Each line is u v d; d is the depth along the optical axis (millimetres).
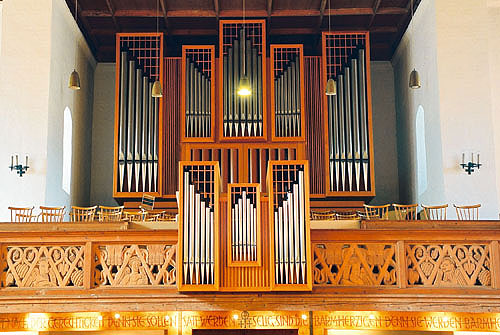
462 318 14438
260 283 13773
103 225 14828
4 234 14062
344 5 22781
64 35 21188
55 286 13938
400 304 13875
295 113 22219
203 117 22266
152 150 22141
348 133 22141
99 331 15555
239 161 22047
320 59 22953
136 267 14008
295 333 15852
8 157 19094
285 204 13828
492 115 19891
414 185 22203
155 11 22953
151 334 15164
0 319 14422
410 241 14141
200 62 23141
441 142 19234
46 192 19016
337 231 14117
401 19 23328
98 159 24531
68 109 21609
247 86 17953
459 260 14102
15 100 19359
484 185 19000
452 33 19797
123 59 22672
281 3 22672
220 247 13859
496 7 20562
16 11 19844
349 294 13883
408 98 23000
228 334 15781
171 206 22031
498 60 20484
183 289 13586
